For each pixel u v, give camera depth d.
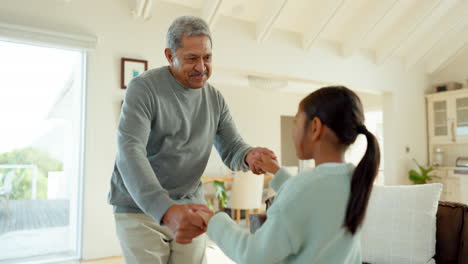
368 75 5.47
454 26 5.13
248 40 4.29
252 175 4.81
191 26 1.16
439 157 5.98
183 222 0.87
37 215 3.62
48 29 3.09
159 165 1.26
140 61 3.51
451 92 5.85
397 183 5.77
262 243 0.75
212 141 1.40
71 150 3.52
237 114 6.91
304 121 0.90
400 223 1.78
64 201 3.61
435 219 1.74
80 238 3.28
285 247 0.74
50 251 3.40
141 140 1.11
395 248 1.76
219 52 4.07
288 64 4.60
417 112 6.12
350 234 0.79
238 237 0.81
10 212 3.55
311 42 4.61
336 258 0.78
